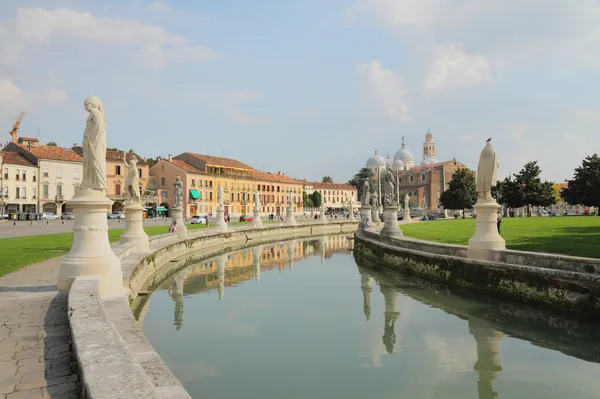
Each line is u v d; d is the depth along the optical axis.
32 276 13.63
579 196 77.75
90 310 7.17
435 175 140.25
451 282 19.02
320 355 10.87
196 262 31.61
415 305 16.47
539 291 14.36
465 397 8.38
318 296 18.50
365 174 165.75
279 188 130.38
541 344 11.55
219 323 14.04
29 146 83.31
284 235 61.22
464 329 13.04
